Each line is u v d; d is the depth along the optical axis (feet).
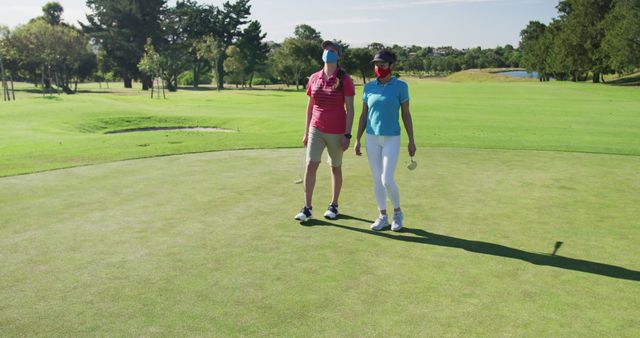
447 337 9.97
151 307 11.35
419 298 11.80
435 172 27.86
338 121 18.66
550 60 276.41
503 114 78.28
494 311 11.14
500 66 549.13
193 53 332.60
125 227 17.61
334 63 18.62
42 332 10.22
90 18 311.06
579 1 250.57
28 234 16.84
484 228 17.57
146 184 24.75
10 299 11.81
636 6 204.64
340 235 16.75
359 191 23.36
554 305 11.44
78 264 14.07
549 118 70.59
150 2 299.58
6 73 305.53
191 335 10.05
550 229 17.43
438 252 15.03
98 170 28.60
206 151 35.83
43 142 50.14
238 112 99.45
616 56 204.33
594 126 58.44
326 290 12.25
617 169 28.86
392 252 15.03
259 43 345.51
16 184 24.88
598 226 17.83
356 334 10.08
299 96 184.55
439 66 516.32
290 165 29.91
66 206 20.54
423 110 87.30
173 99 167.63
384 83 17.76
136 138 50.11
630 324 10.55
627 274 13.34
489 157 33.12
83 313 11.07
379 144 17.97
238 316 10.89
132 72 319.06
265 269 13.64
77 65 288.30
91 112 98.58
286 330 10.25
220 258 14.51
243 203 20.95
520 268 13.75
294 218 18.76
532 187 24.12
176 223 18.07
